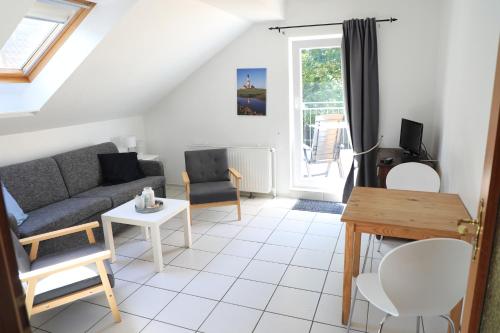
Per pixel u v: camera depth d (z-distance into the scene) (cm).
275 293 269
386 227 203
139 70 386
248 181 477
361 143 415
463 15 258
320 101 447
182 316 246
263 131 473
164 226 399
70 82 326
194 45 408
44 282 226
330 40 425
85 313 253
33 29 289
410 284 155
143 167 446
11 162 357
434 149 382
